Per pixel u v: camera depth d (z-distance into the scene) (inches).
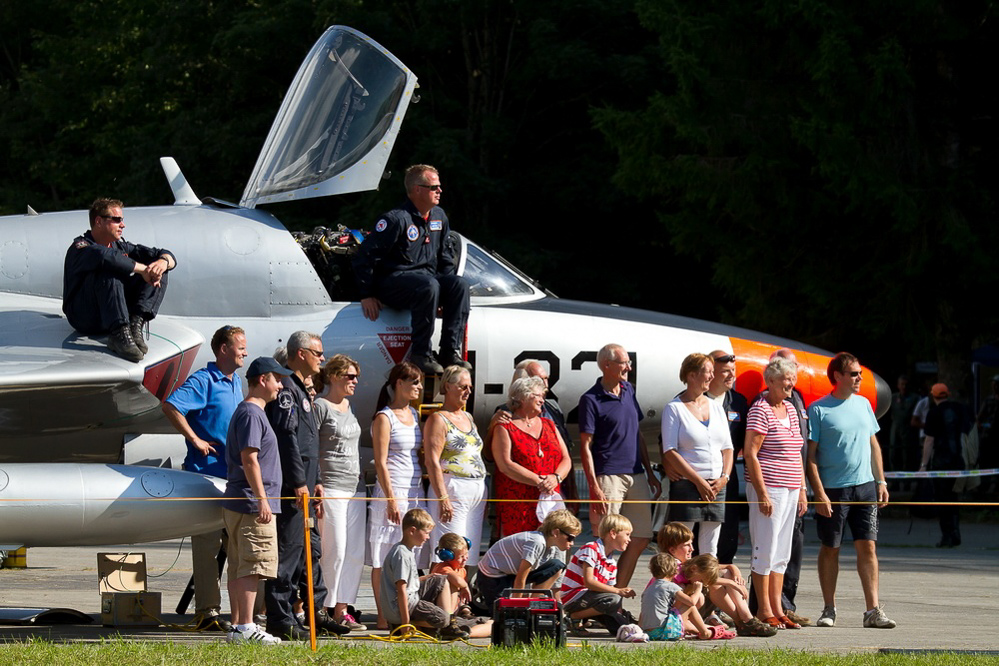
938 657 918.4
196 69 3996.1
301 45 3607.3
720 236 2947.8
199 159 3764.8
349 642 1019.3
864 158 2674.7
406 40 3545.8
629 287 3563.0
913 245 2775.6
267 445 1008.2
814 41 2775.6
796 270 2938.0
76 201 4586.6
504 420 1206.3
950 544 2155.5
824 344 3046.3
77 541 1063.0
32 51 5777.6
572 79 3464.6
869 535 1204.5
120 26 4648.1
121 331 1212.5
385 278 1316.4
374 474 1382.9
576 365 1406.3
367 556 1173.1
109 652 858.1
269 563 1000.9
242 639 970.7
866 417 1232.2
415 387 1181.7
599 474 1240.2
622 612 1125.1
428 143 3265.3
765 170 2783.0
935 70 2891.2
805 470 1252.5
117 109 4256.9
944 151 2923.2
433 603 1103.6
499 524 1216.8
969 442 2495.1
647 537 1268.5
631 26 3570.4
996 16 2736.2
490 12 3553.2
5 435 1288.1
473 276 1437.0
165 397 1290.6
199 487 1091.9
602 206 3464.6
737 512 1291.8
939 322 2891.2
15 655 837.8
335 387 1145.4
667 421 1221.7
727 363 1268.5
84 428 1293.1
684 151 2950.3
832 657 906.7
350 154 1398.9
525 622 944.9
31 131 5049.2
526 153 3700.8
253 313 1349.7
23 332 1255.5
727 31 2842.0
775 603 1194.0
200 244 1353.3
